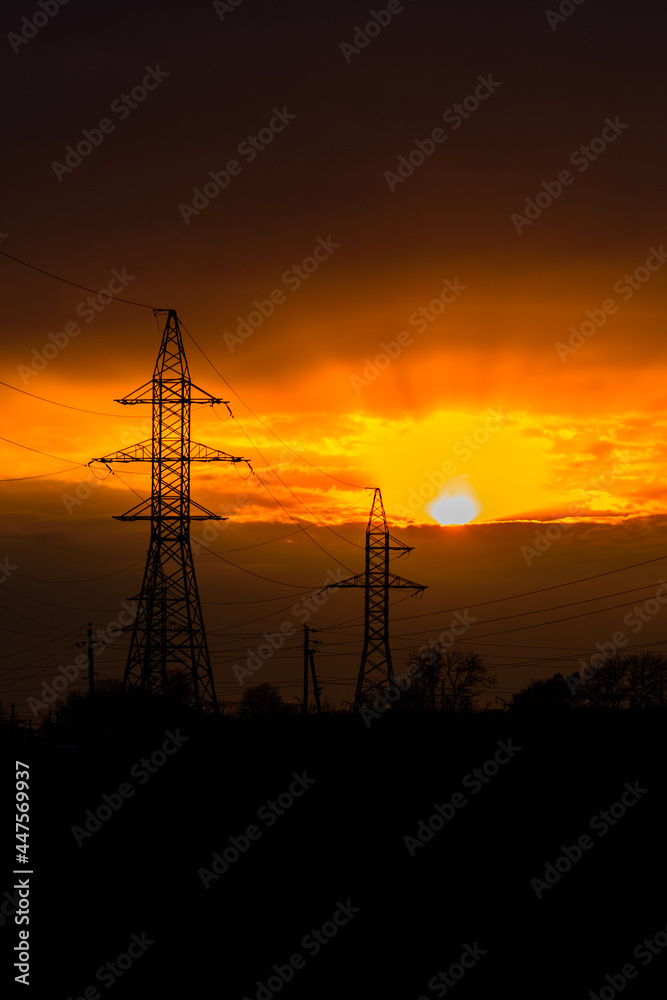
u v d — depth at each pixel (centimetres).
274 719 11669
